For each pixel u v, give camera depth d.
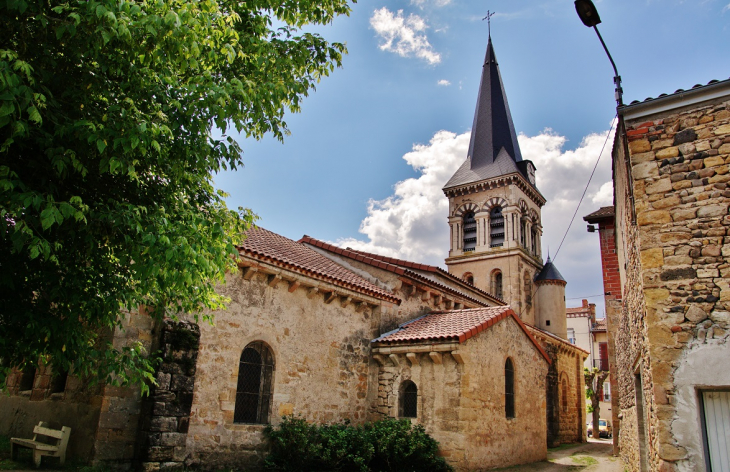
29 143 5.36
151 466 9.45
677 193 7.36
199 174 6.71
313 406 13.31
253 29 7.00
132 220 5.43
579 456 19.33
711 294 6.86
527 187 41.44
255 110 6.64
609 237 18.81
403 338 14.60
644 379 8.45
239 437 11.38
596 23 7.78
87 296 6.11
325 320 14.21
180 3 5.41
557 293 38.06
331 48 7.50
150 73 5.78
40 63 5.16
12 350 6.01
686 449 6.56
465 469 12.83
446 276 21.89
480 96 46.41
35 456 9.23
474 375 13.90
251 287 12.41
